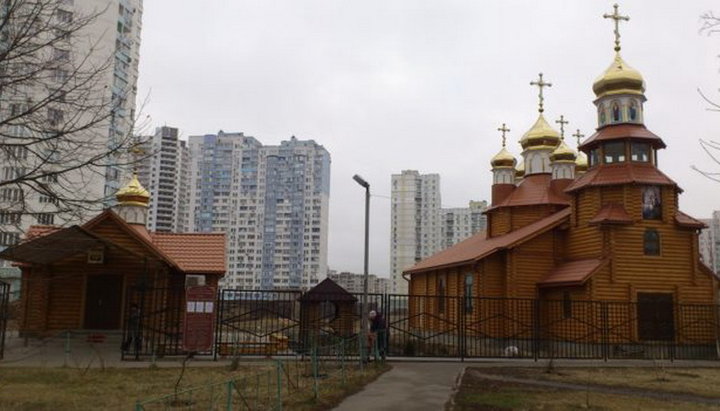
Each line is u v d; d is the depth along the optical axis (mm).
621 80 31969
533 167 40125
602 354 26000
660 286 29234
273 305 23531
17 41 9375
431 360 22344
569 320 29641
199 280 32219
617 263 29094
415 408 12500
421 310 43062
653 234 29766
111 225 26125
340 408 12406
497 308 32375
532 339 27422
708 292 29859
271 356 21719
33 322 27422
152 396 13562
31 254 22875
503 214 39031
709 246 54625
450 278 37906
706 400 14766
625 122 31641
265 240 87250
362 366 18781
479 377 17984
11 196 10398
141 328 22172
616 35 33375
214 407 12234
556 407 13047
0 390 14242
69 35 10312
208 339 19891
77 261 27594
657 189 30281
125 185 32812
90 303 27734
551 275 31828
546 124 40562
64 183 13305
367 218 21562
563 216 33188
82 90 10258
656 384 17359
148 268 26469
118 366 19125
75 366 18953
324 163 90125
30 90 10039
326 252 90750
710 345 28906
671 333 28797
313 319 26844
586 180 31734
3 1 9422
